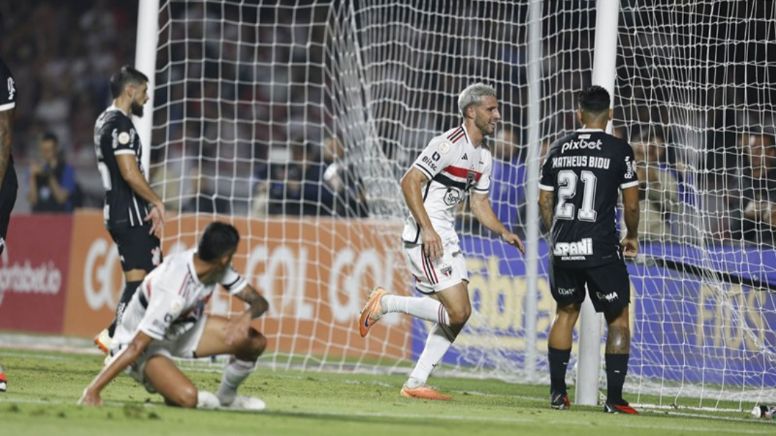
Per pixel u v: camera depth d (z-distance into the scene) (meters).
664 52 32.03
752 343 31.16
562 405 25.06
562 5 38.66
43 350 41.06
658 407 27.34
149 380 19.56
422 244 25.94
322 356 41.41
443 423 19.42
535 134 35.06
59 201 55.88
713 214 32.66
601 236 24.16
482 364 37.59
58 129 69.81
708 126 32.22
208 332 19.48
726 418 25.14
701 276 31.41
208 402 19.77
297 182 42.09
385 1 41.66
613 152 24.23
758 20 31.12
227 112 62.53
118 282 46.72
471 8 37.66
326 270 41.50
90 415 17.61
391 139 41.19
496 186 38.28
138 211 25.73
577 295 24.86
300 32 63.38
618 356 24.34
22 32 73.75
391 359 41.28
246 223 42.84
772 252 31.28
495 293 37.69
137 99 25.95
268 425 17.52
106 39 71.69
